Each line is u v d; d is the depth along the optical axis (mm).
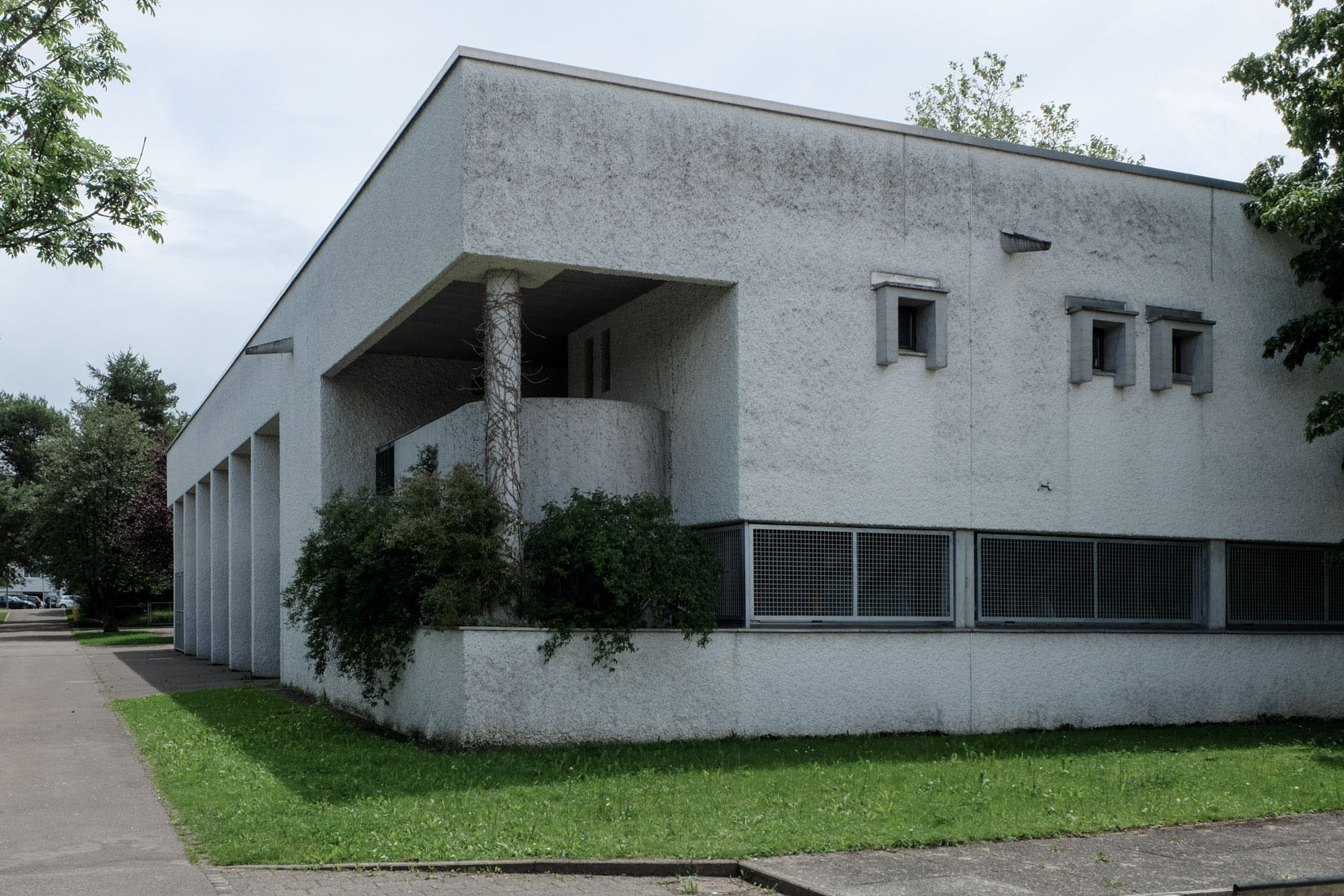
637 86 14047
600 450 14930
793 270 14625
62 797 10742
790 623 14305
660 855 7945
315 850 8289
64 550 52062
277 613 25391
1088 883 7234
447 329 17750
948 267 15602
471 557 12961
